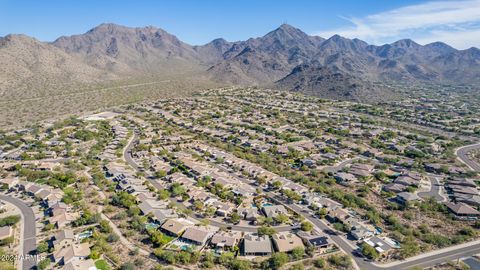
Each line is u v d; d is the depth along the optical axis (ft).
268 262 395.96
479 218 520.01
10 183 609.01
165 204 545.44
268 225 491.31
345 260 401.49
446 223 506.48
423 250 432.25
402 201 577.43
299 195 587.68
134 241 439.63
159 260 400.67
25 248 423.23
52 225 469.98
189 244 435.12
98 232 457.27
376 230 476.95
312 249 420.36
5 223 474.49
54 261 393.70
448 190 633.20
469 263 407.23
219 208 531.09
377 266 400.47
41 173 647.15
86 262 382.42
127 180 625.41
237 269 384.06
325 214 522.47
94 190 583.58
